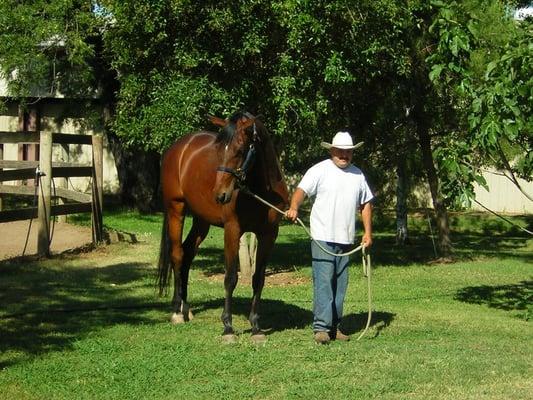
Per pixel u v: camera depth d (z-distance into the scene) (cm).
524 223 2547
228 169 845
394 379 737
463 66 1077
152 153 2636
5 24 2022
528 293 1291
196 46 1302
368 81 1595
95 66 2452
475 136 1018
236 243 891
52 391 702
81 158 2888
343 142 872
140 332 943
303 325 991
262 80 1356
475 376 749
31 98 2836
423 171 2086
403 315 1075
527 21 1102
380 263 1706
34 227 1928
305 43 1298
